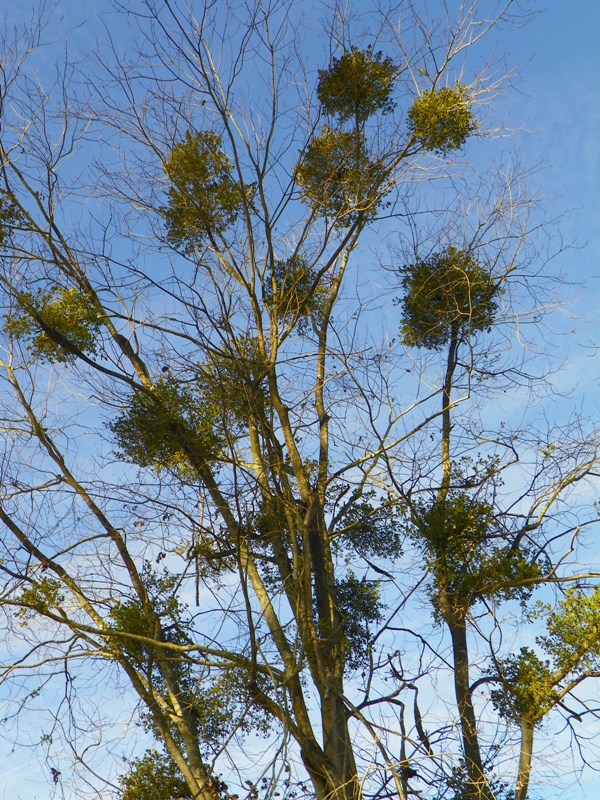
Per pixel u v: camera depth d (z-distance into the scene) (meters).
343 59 10.30
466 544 9.18
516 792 7.70
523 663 8.59
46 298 9.02
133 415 8.66
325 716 7.96
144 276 9.05
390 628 8.71
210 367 8.59
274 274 9.67
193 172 9.39
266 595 8.69
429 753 7.38
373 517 9.69
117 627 8.21
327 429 9.76
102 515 8.50
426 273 10.02
